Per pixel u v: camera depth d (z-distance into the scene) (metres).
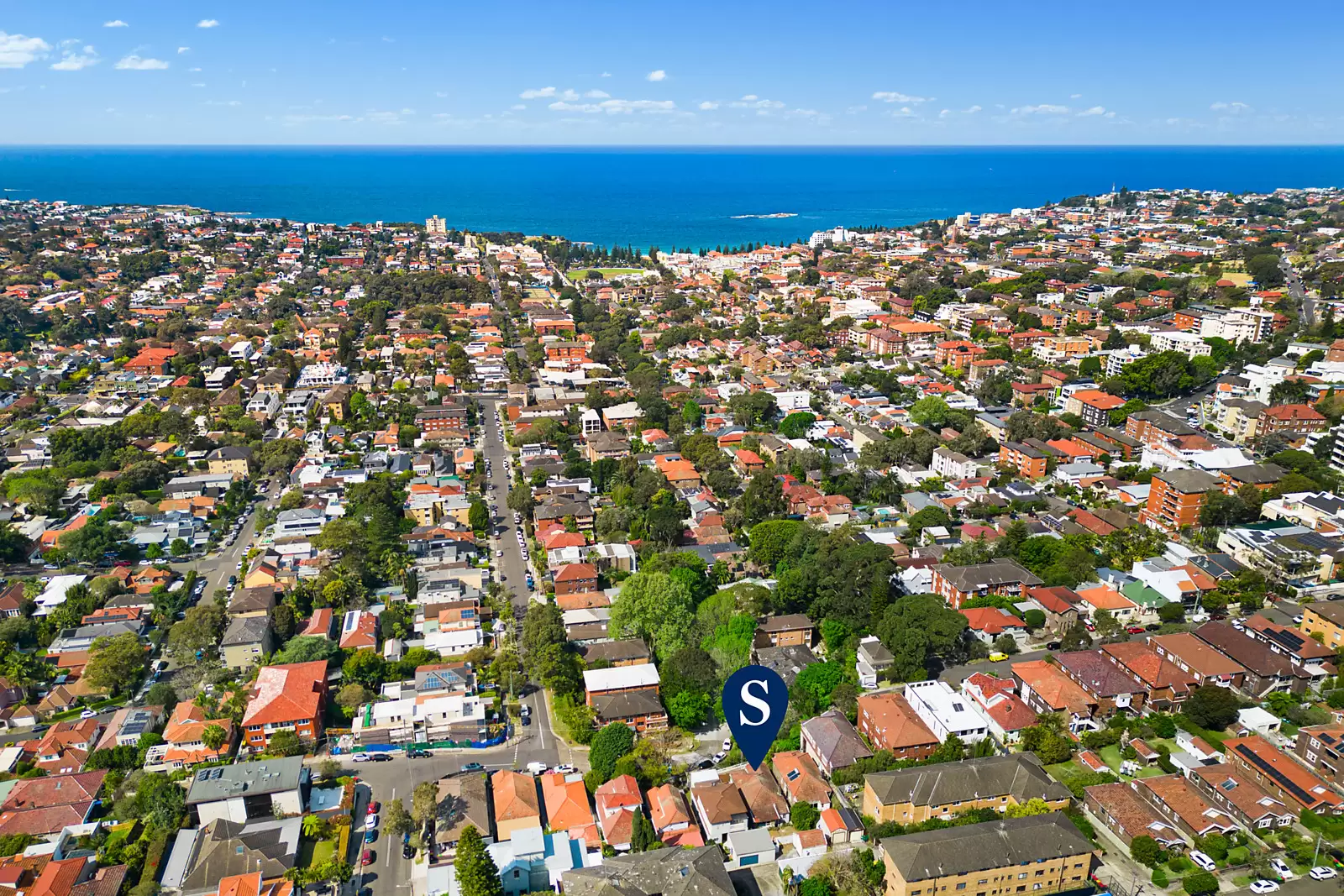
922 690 187.62
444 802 157.38
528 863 147.38
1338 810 154.38
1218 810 154.75
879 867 144.75
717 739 183.88
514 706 193.25
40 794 160.88
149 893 140.00
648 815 158.12
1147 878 145.50
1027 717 179.62
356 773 173.75
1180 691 186.75
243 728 179.25
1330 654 197.12
